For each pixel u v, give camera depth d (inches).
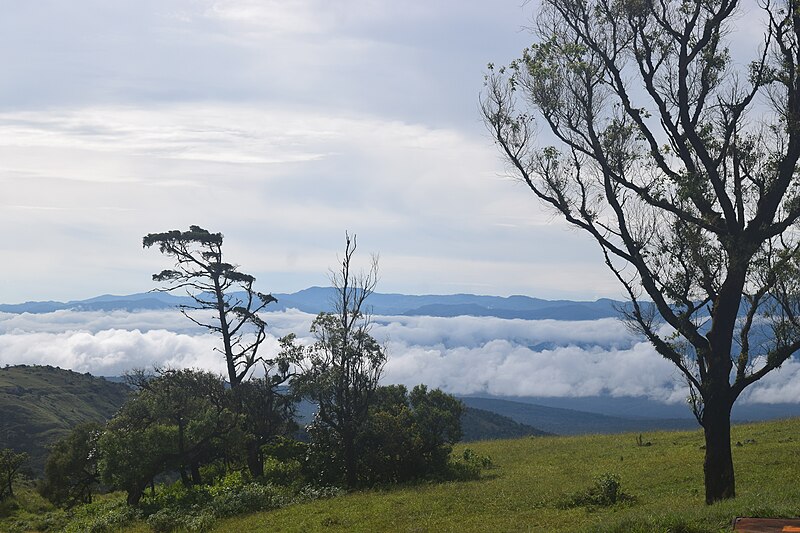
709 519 614.5
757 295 810.2
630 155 871.7
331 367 1612.9
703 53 861.8
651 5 849.5
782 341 784.9
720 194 820.6
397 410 1660.9
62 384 7780.5
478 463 1611.7
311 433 1642.5
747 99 849.5
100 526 1418.6
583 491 1032.8
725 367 810.8
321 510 1163.3
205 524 1196.5
